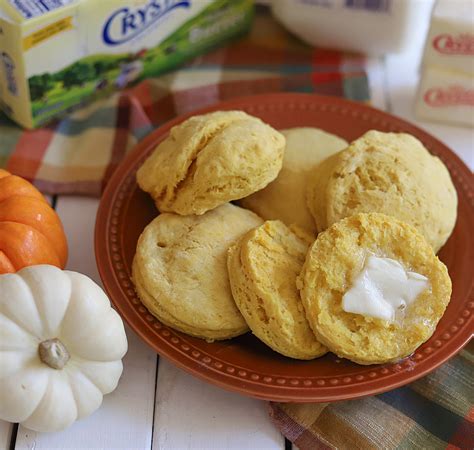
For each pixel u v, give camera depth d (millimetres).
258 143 422
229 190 421
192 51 549
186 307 408
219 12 540
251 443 409
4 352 379
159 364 431
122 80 529
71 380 393
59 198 490
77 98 514
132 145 507
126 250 442
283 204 449
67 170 495
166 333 413
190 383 426
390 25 542
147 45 520
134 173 466
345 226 414
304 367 406
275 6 562
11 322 381
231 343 417
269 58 563
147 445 406
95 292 397
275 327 399
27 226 422
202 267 418
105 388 403
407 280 406
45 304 383
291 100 506
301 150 465
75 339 389
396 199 428
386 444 403
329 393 395
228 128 428
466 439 406
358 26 547
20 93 489
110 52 505
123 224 451
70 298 390
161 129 480
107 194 458
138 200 459
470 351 434
